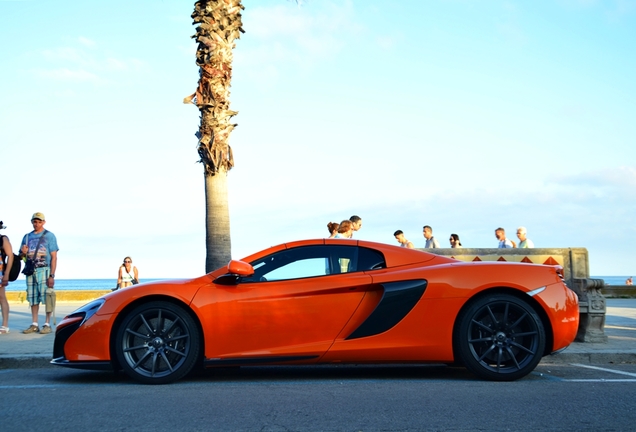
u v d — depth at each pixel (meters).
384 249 5.86
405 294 5.54
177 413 4.23
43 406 4.51
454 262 5.88
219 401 4.64
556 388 5.14
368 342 5.49
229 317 5.50
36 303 9.56
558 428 3.80
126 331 5.52
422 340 5.51
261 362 5.47
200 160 9.98
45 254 9.60
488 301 5.54
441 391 5.02
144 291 5.57
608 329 9.77
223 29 10.01
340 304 5.54
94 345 5.53
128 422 3.99
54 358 5.74
